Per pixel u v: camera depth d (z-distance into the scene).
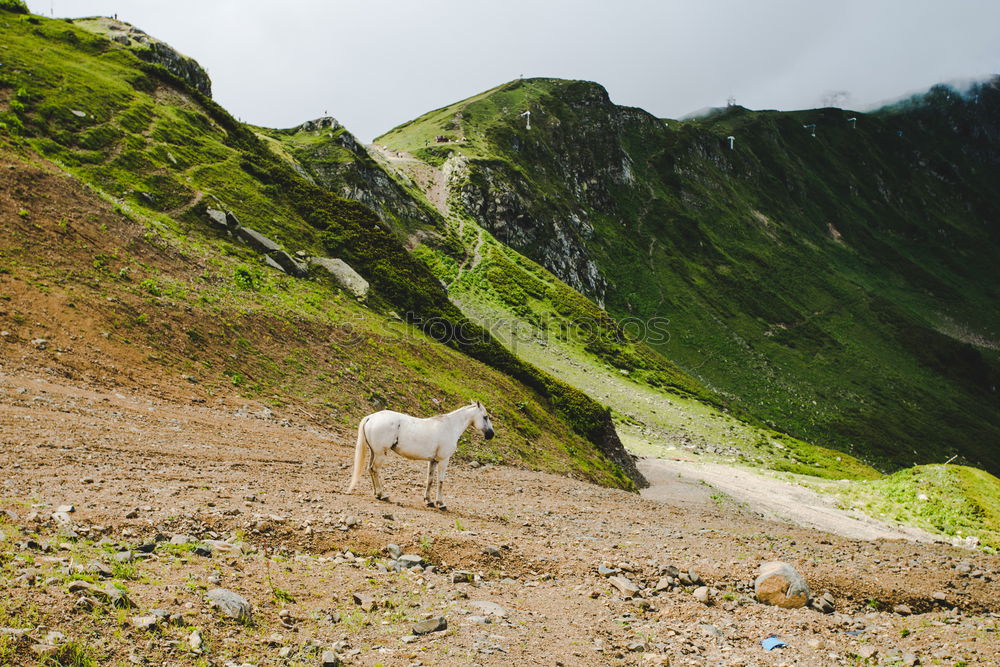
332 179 107.25
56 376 19.27
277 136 121.75
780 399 142.88
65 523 8.88
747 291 183.88
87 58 66.44
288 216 55.34
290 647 6.78
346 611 8.10
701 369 146.50
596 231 182.62
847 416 144.25
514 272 112.38
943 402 162.12
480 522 14.86
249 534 10.30
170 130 58.38
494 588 10.34
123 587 6.97
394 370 35.22
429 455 15.40
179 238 36.97
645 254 184.00
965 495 45.53
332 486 16.02
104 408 18.16
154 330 24.98
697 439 74.25
